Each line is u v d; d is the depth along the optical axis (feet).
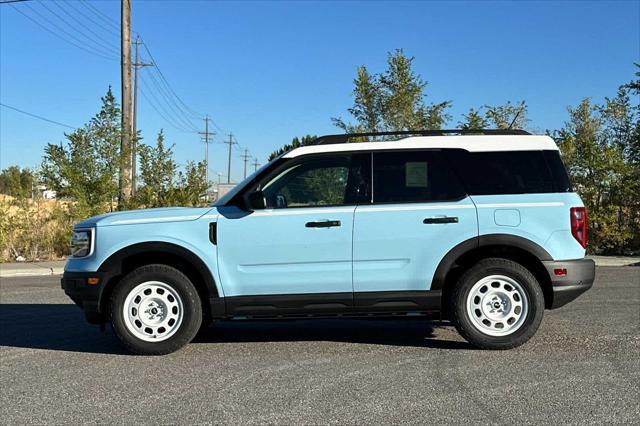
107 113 56.54
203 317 20.31
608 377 16.46
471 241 18.81
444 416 13.67
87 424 13.55
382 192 19.25
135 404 14.79
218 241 18.95
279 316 19.24
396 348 19.99
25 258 55.93
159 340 19.17
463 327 19.10
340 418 13.64
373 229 18.86
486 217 18.86
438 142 19.62
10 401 15.15
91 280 19.06
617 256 53.62
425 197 19.19
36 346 21.02
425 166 19.42
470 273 18.97
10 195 57.26
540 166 19.42
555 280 18.79
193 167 64.80
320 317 19.49
